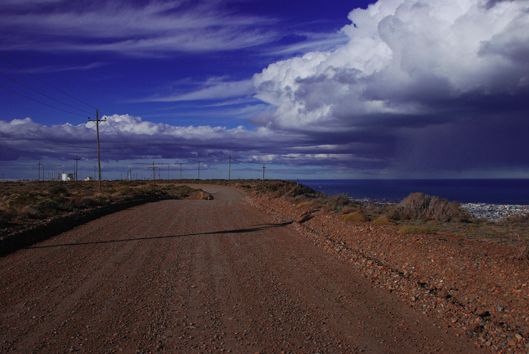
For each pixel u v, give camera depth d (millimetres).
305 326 6914
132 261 11914
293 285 9500
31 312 7430
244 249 14055
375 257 12438
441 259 10453
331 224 18672
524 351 5883
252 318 7273
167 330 6652
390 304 8141
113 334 6449
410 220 18391
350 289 9188
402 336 6539
